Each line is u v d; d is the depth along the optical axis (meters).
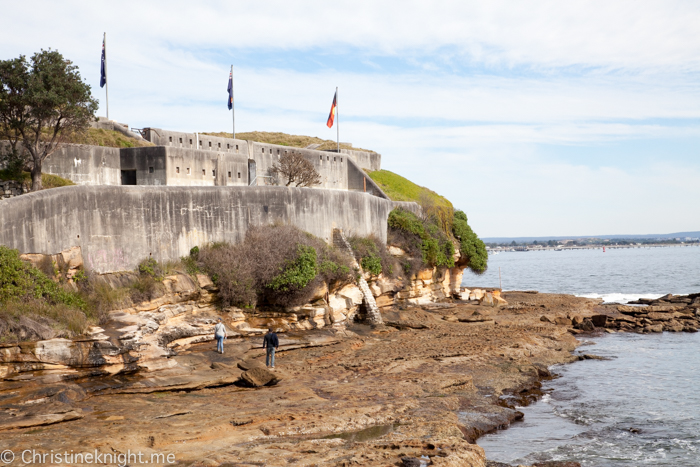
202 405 16.48
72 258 21.86
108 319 20.45
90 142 36.56
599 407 20.09
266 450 12.60
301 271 28.27
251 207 30.12
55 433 13.04
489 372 23.78
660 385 23.30
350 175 57.25
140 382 18.09
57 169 31.06
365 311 34.06
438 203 61.44
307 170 48.72
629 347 32.44
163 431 13.48
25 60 27.83
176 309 24.06
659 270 126.00
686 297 51.41
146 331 20.39
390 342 29.17
